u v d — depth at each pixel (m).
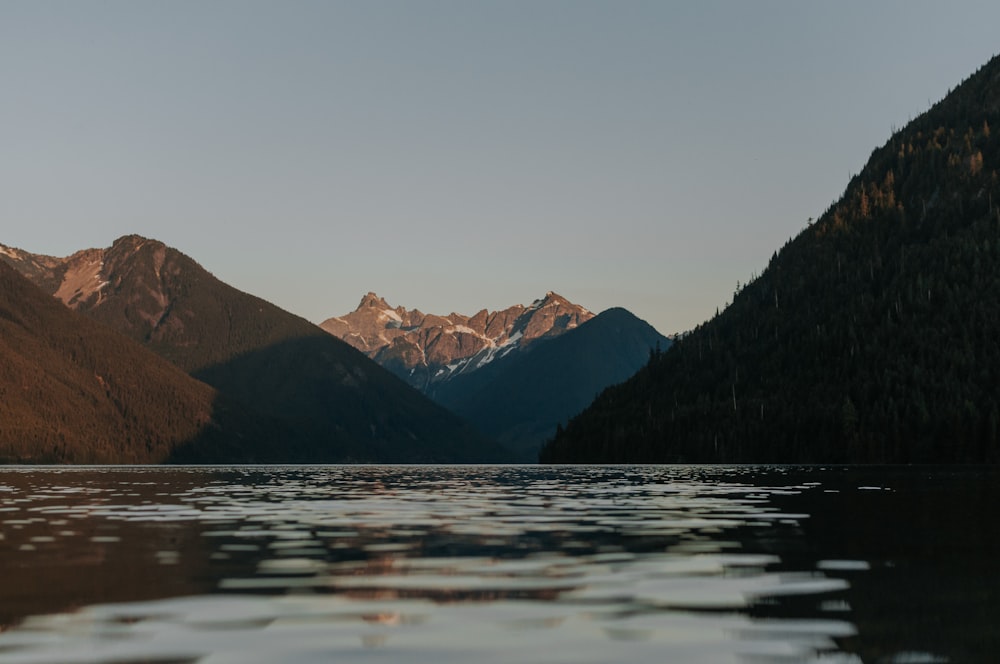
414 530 46.94
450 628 22.38
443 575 30.59
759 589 27.75
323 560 34.38
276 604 25.33
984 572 31.06
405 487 109.50
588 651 20.17
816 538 42.12
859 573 30.88
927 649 20.22
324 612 24.23
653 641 21.06
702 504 69.06
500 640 21.14
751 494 84.50
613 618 23.53
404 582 29.09
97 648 20.25
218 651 20.08
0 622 22.88
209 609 24.58
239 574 30.73
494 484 117.88
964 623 22.81
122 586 28.17
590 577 30.12
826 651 20.14
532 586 28.31
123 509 64.81
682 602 25.64
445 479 146.50
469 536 43.50
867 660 19.41
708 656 19.73
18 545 39.31
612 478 140.25
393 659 19.52
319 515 58.31
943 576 30.16
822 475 146.50
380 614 24.02
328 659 19.50
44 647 20.31
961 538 41.84
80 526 49.38
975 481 115.88
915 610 24.44
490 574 30.77
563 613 24.16
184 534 44.62
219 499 79.88
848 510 61.22
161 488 106.50
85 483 126.25
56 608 24.62
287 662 19.23
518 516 56.94
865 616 23.70
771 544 39.56
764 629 22.22
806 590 27.56
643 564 33.19
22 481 135.88
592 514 58.66
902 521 51.59
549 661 19.36
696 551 37.06
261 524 50.84
